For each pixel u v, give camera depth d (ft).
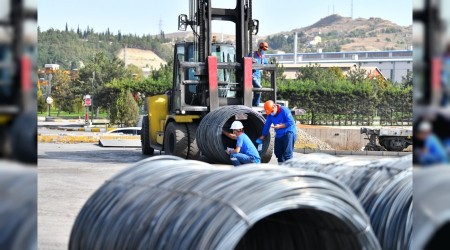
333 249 15.65
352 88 220.84
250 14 64.44
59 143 97.86
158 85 266.98
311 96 220.02
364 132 106.63
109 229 17.13
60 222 31.22
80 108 353.51
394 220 17.78
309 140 118.21
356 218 13.89
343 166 22.39
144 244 15.12
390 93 223.51
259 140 54.29
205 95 62.54
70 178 48.96
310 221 16.31
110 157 69.21
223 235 13.16
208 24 62.44
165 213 15.26
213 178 15.57
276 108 53.93
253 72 65.21
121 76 358.84
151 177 18.38
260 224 18.69
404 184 18.33
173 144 62.13
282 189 13.55
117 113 228.43
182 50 65.36
